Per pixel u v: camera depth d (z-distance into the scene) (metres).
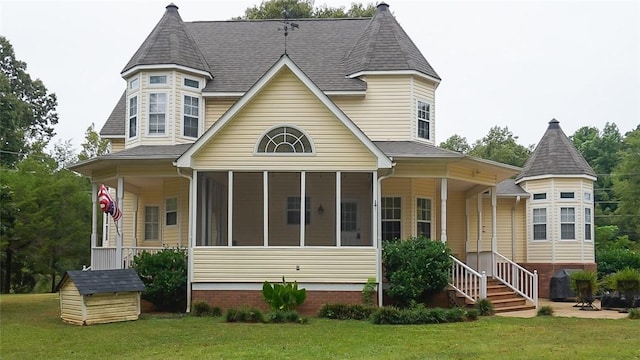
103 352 12.16
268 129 18.72
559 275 26.39
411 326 15.66
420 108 22.86
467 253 24.52
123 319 17.00
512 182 29.73
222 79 23.05
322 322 16.48
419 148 20.67
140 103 22.05
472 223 25.92
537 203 28.47
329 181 22.67
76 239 38.00
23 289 42.72
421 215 22.22
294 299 17.61
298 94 18.81
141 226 23.89
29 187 35.66
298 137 18.70
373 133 22.33
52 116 55.25
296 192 22.73
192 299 18.53
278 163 18.66
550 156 28.59
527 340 13.34
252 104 18.83
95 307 16.58
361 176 22.30
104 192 19.30
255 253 18.58
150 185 23.27
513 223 28.19
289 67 18.64
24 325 16.56
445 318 16.44
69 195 38.12
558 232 27.77
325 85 22.38
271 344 12.82
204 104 22.67
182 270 18.78
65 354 11.99
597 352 11.76
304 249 18.53
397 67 22.34
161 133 21.84
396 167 19.66
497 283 21.97
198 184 20.45
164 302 18.86
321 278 18.42
